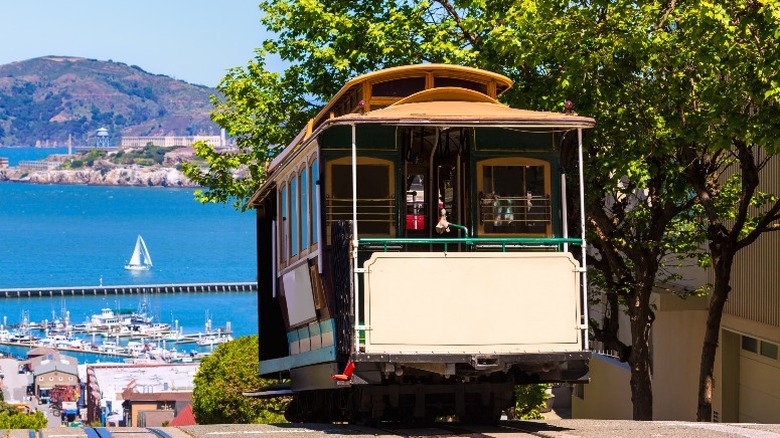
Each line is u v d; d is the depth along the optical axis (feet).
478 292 43.91
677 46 63.52
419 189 50.65
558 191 47.65
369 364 43.73
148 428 48.44
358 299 43.57
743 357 91.04
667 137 65.98
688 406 98.99
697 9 58.39
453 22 80.53
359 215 46.80
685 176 71.51
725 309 89.86
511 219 47.26
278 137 91.91
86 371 575.38
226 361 122.83
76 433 45.24
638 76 68.85
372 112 45.44
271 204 65.26
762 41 58.03
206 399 122.62
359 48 84.69
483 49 75.56
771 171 81.15
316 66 89.51
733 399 92.02
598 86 66.90
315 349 52.29
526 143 47.62
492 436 41.75
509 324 44.01
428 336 43.47
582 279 45.03
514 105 70.23
